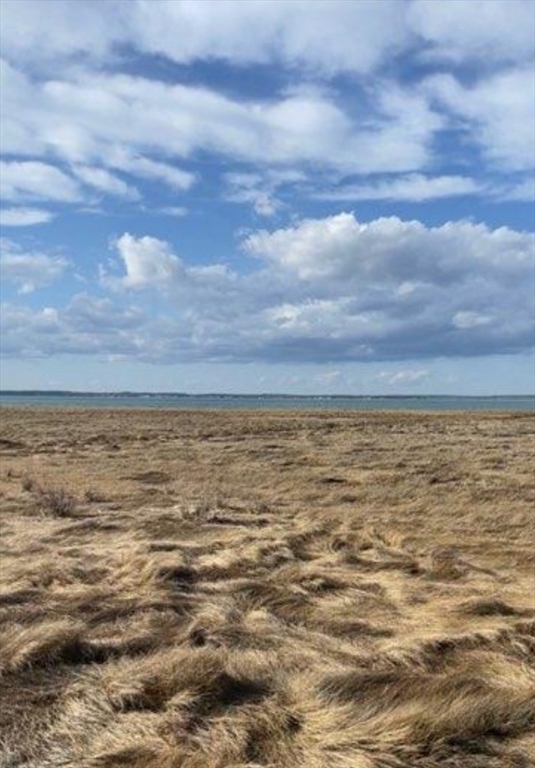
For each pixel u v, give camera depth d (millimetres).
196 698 6027
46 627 7855
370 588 10508
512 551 13273
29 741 5555
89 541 13891
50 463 28281
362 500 19297
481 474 23938
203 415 82438
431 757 5129
